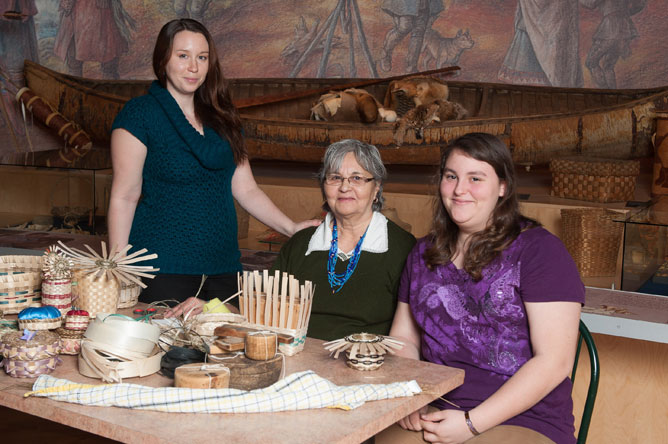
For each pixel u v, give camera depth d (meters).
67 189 5.05
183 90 2.90
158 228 2.95
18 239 4.04
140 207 2.99
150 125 2.87
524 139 6.46
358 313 2.50
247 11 8.28
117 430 1.58
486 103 7.18
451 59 7.61
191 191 2.95
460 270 2.19
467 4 7.50
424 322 2.24
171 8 8.45
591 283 4.70
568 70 7.21
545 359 2.02
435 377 1.91
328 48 8.06
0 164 5.11
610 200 5.61
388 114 6.77
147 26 8.50
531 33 7.29
